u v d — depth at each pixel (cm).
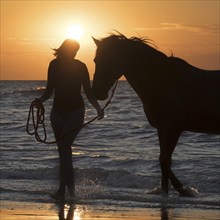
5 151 1805
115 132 2539
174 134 984
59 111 941
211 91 974
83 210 863
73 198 955
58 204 912
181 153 1766
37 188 1084
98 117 954
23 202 928
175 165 1429
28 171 1288
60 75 935
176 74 992
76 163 1524
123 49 982
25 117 3716
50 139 2281
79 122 942
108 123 3058
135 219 802
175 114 977
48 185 1132
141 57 985
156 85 987
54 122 948
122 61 984
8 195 998
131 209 870
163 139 988
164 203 919
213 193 1048
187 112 980
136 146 2053
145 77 991
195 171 1305
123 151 1869
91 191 1042
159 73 988
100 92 980
